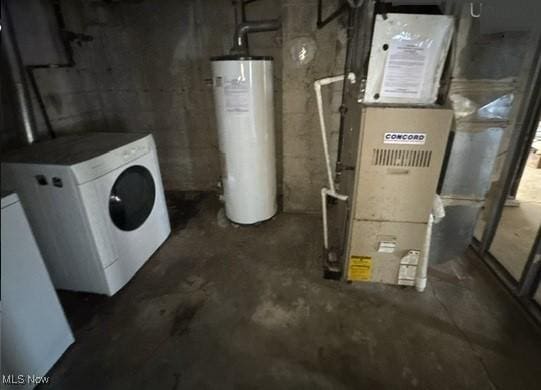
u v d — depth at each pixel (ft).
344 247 5.88
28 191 4.93
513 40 4.39
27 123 5.88
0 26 5.06
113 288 5.66
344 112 6.09
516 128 5.64
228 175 7.48
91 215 5.02
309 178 8.19
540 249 4.99
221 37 8.34
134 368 4.42
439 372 4.27
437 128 4.53
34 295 4.07
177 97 9.24
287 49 6.79
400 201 5.10
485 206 7.24
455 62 4.60
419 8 4.66
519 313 5.25
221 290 5.89
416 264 5.56
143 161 6.30
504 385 4.09
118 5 8.25
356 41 5.52
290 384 4.17
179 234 7.78
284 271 6.37
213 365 4.44
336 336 4.86
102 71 8.81
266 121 7.01
